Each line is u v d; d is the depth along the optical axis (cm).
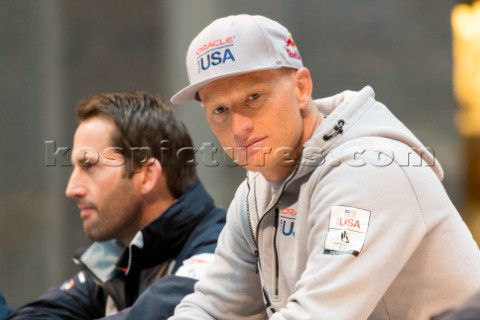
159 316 665
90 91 1631
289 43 525
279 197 545
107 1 1620
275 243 555
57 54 1631
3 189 1628
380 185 483
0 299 851
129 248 740
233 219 604
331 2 1661
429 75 1741
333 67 1672
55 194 1638
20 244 1630
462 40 1789
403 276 505
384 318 514
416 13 1723
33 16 1630
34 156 1633
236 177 1475
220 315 605
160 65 1599
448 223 501
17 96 1630
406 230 480
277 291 556
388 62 1716
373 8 1697
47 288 1630
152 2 1600
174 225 744
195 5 1559
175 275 690
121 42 1619
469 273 500
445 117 1764
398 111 1738
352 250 471
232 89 507
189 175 782
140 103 778
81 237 1638
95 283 827
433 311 504
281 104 514
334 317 464
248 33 506
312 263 487
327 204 493
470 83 1817
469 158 1836
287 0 1622
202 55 511
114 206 761
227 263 609
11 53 1630
